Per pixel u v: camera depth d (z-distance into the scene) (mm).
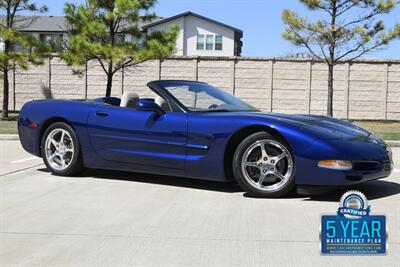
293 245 3922
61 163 6898
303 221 4602
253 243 3969
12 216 4789
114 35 19094
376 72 22547
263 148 5473
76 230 4332
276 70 23031
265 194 5488
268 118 5527
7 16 19750
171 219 4688
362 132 5820
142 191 5965
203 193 5867
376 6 17906
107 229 4359
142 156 6145
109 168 6520
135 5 17703
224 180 5715
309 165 5199
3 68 19562
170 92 6191
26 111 7156
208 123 5707
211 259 3609
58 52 19281
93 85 23781
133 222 4582
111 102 7246
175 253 3740
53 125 6879
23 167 7754
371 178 5363
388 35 18312
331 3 18516
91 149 6570
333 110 22844
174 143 5910
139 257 3658
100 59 20453
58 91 23969
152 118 6094
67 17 18297
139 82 23625
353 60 22500
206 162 5719
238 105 6465
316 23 18531
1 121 18938
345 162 5141
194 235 4180
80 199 5520
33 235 4191
